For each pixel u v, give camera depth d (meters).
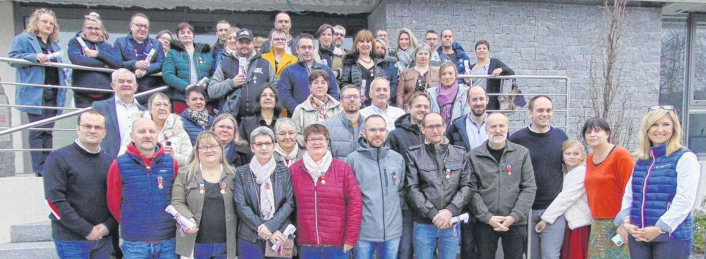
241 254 3.24
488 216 3.52
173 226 3.17
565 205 3.64
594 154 3.63
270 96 4.07
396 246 3.45
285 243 3.19
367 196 3.40
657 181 3.06
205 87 4.87
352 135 3.79
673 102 7.79
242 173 3.28
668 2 7.01
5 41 6.28
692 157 2.98
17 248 3.99
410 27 6.54
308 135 3.34
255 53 4.83
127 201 3.09
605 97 6.08
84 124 3.04
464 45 6.69
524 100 6.20
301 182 3.31
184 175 3.19
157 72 5.18
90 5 6.57
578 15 6.97
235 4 6.76
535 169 3.78
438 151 3.57
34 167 4.87
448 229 3.52
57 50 4.93
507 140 3.71
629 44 7.05
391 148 3.84
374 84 4.14
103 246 3.20
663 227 2.96
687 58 7.78
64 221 2.99
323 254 3.29
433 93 4.66
